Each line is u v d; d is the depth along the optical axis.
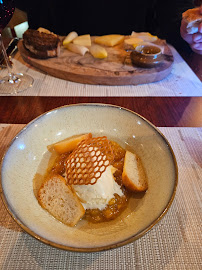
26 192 0.75
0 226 0.71
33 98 1.27
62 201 0.73
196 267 0.62
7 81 1.40
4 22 1.24
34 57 1.55
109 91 1.35
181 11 2.19
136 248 0.66
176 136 1.04
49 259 0.64
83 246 0.55
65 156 0.89
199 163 0.92
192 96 1.31
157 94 1.33
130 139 0.93
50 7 2.30
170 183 0.69
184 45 1.89
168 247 0.66
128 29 2.39
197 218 0.73
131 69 1.44
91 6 2.27
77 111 0.98
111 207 0.74
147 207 0.70
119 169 0.85
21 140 0.84
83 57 1.56
